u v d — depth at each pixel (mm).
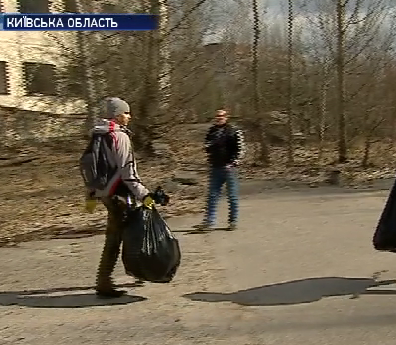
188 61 20594
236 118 22875
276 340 4855
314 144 26109
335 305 5703
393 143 22234
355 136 22172
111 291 6160
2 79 26844
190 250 8320
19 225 10797
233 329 5129
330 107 23672
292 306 5711
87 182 5875
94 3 18875
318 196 14016
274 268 7184
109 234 6094
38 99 23000
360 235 9023
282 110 25375
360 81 22062
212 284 6562
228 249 8328
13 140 22688
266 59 24875
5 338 5074
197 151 23016
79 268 7496
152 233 5859
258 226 10094
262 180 17703
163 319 5438
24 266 7691
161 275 5867
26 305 5984
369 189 15125
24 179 17297
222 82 23688
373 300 5828
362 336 4902
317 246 8336
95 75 20094
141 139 21094
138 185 5852
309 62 24641
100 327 5273
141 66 20125
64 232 10000
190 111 22906
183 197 13805
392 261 7363
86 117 21219
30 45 24953
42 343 4941
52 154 21781
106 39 19875
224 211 11609
